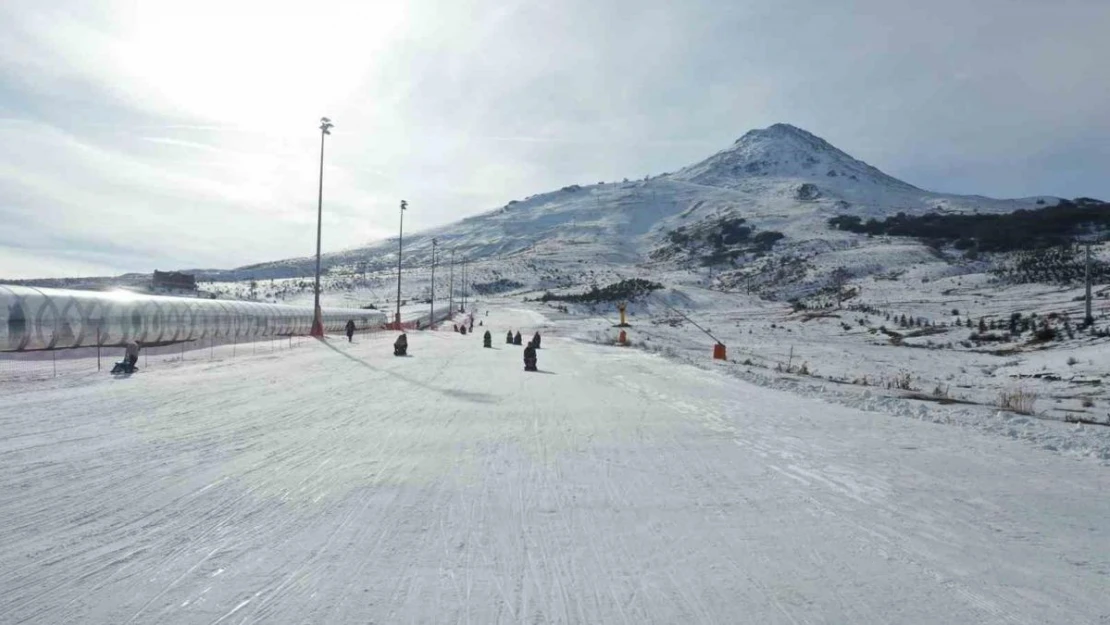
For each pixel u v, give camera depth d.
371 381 18.75
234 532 5.67
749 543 5.50
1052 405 20.88
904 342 53.50
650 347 41.50
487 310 110.62
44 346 25.33
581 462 8.66
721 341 55.62
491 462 8.60
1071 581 4.68
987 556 5.20
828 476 7.96
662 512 6.40
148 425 11.02
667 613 4.14
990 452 9.51
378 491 7.07
